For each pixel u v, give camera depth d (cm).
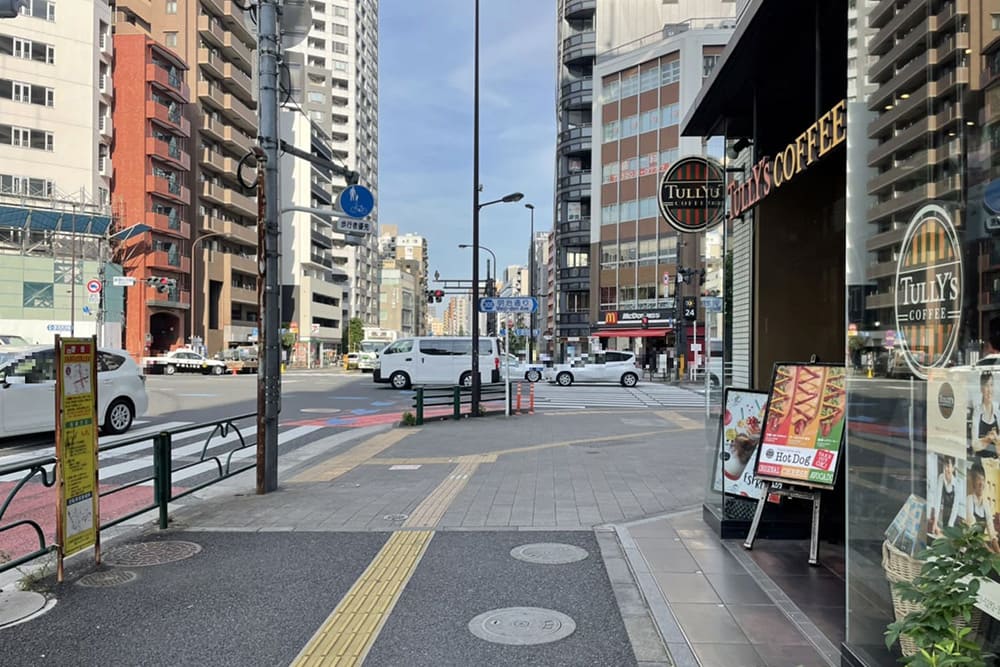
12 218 4175
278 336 818
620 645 375
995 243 248
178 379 3531
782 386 542
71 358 491
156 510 712
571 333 6000
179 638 386
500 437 1289
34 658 362
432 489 805
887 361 306
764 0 461
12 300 4156
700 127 685
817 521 507
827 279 648
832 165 652
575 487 809
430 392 2558
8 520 693
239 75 6041
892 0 305
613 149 4994
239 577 490
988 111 255
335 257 9812
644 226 4762
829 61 541
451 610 426
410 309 13988
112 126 4772
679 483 830
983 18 258
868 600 321
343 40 9906
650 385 3294
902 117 298
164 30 5469
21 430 1109
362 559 531
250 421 1566
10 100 4234
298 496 771
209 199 5725
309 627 401
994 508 241
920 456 290
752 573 485
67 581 483
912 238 292
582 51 5731
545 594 453
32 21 4303
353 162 9931
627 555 530
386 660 358
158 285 4722
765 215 651
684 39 4491
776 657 353
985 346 250
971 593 229
